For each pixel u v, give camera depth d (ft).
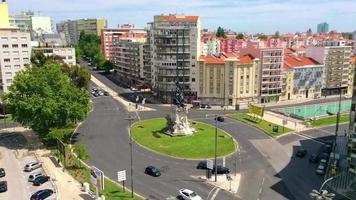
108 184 252.83
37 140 352.69
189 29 530.68
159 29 538.88
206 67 531.50
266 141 365.61
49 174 263.70
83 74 464.65
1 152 316.40
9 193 234.99
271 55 548.31
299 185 259.19
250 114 475.31
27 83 337.11
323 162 296.30
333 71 640.17
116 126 410.72
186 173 278.67
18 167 281.54
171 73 545.03
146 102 549.54
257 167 294.46
